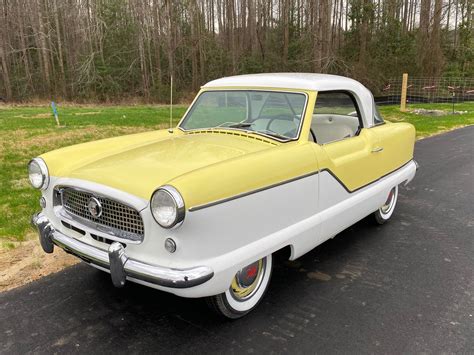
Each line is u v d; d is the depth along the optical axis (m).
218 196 2.63
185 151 3.35
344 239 4.84
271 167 3.03
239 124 3.99
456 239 4.85
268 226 3.04
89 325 3.16
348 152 3.93
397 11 40.97
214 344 2.95
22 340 2.98
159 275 2.59
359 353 2.87
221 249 2.73
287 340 3.00
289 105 3.75
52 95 31.86
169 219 2.47
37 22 34.03
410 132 5.26
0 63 32.69
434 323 3.21
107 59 32.44
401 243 4.73
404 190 6.83
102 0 33.62
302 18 34.78
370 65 30.72
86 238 3.05
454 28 42.22
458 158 9.29
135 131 12.85
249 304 3.28
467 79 28.59
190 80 35.88
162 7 32.19
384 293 3.65
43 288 3.68
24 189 6.49
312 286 3.76
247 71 33.72
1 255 4.28
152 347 2.91
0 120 14.84
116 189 2.81
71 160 3.46
